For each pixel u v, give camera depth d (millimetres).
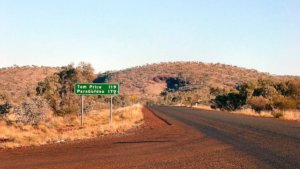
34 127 27531
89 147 16656
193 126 26078
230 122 28656
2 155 14992
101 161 12922
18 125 28516
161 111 51000
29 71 144250
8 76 134625
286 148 14781
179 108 62625
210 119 32562
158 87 195875
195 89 162500
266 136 18938
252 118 33469
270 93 53906
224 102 59656
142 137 20312
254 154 13516
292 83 54469
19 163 12922
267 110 44250
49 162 12969
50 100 38875
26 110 29484
